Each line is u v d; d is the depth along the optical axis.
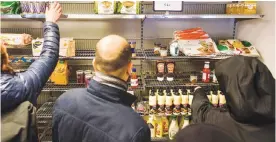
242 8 2.37
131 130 1.08
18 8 2.28
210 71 2.60
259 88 1.15
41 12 2.23
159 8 2.41
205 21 2.80
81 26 2.74
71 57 2.37
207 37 2.56
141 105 2.58
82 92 1.23
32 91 1.26
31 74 1.30
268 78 1.17
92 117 1.14
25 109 1.16
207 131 0.87
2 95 1.13
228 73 1.23
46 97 2.83
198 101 1.63
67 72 2.55
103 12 2.27
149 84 2.53
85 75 2.52
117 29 2.76
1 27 2.66
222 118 1.30
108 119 1.11
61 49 2.33
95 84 1.17
